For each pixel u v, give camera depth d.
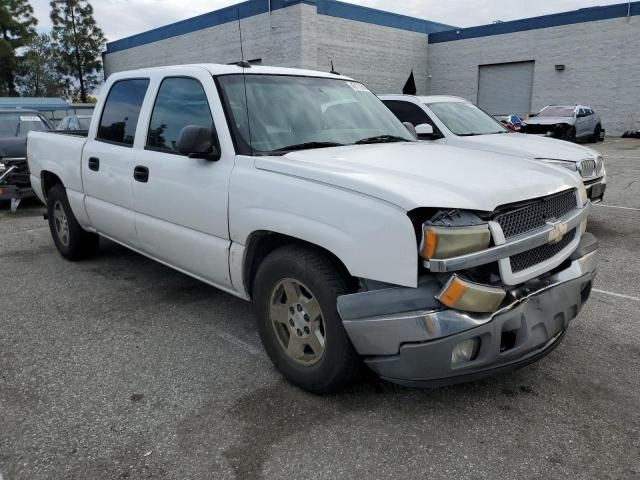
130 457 2.61
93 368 3.50
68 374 3.42
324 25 25.17
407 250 2.51
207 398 3.13
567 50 26.31
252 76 3.85
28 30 44.41
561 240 3.09
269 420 2.91
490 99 29.61
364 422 2.89
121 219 4.55
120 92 4.75
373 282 2.67
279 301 3.23
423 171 2.92
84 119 14.89
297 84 4.05
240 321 4.27
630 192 10.45
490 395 3.14
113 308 4.55
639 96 24.70
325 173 2.86
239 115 3.54
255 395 3.16
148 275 5.44
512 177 2.97
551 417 2.92
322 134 3.74
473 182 2.78
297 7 23.70
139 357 3.65
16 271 5.62
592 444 2.69
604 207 8.98
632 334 3.98
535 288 2.80
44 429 2.83
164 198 3.94
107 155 4.63
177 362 3.58
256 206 3.17
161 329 4.11
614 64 25.05
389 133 4.13
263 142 3.47
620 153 18.17
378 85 28.55
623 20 24.42
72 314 4.42
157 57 32.66
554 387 3.23
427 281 2.54
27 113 10.76
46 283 5.21
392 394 3.15
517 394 3.16
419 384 2.64
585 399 3.10
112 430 2.82
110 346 3.82
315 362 3.05
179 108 3.95
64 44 43.47
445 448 2.67
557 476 2.46
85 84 45.06
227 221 3.40
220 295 4.85
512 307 2.62
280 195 3.02
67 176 5.38
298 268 2.95
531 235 2.76
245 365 3.53
